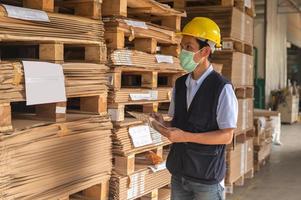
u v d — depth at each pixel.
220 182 2.74
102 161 2.84
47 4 2.42
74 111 2.87
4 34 2.10
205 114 2.66
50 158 2.39
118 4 3.00
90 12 2.76
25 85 2.18
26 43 2.50
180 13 3.80
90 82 2.70
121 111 3.08
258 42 15.90
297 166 7.65
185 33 2.70
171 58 3.67
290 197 5.65
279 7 17.19
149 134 3.35
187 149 2.72
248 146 6.29
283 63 18.77
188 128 2.73
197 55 2.68
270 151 8.34
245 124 6.04
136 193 3.22
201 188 2.71
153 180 3.45
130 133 3.15
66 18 2.47
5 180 2.11
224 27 5.20
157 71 3.47
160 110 4.02
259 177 6.73
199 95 2.68
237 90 5.89
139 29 3.19
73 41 2.53
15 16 2.16
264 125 7.39
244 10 5.73
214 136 2.59
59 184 2.46
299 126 14.45
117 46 2.99
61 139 2.47
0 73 2.06
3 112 2.09
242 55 5.72
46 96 2.31
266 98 14.87
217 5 5.32
